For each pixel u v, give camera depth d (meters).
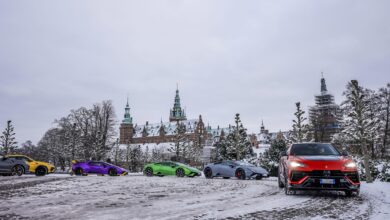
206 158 66.44
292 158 8.61
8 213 5.80
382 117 41.50
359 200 7.44
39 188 10.80
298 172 7.97
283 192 9.53
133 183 13.40
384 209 6.14
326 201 7.29
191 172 21.05
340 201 7.28
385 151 38.81
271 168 30.91
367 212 5.82
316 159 8.15
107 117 60.56
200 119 142.38
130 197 8.32
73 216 5.50
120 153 76.19
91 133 58.75
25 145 97.69
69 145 59.25
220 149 48.28
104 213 5.80
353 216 5.43
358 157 23.77
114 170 23.78
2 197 8.27
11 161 20.30
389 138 39.66
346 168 7.73
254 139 131.88
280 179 10.94
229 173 19.53
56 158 70.88
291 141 33.75
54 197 8.28
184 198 8.11
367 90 43.22
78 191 9.86
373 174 19.58
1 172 20.17
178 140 56.22
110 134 60.38
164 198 8.12
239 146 41.91
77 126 61.88
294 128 33.16
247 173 18.80
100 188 10.94
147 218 5.30
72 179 15.91
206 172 20.70
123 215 5.59
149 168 22.20
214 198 8.09
